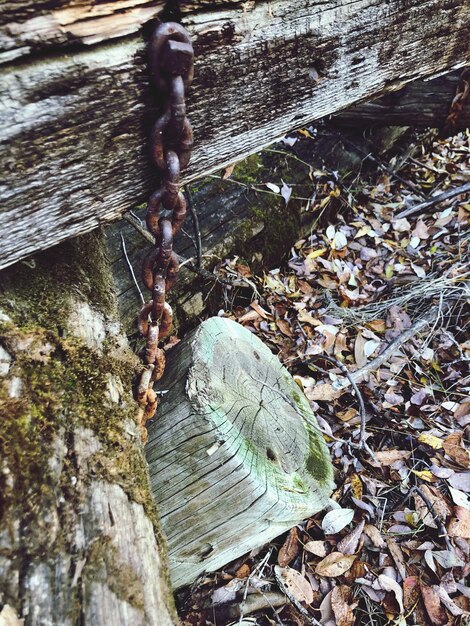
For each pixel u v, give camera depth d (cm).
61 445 100
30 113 100
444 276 326
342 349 296
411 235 373
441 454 253
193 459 160
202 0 113
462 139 474
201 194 316
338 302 334
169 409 165
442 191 416
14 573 79
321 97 172
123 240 253
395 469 247
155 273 128
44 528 87
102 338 133
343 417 266
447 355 296
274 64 144
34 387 106
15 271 129
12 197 109
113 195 129
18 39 92
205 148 146
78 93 104
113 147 118
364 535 223
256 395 189
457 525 226
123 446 111
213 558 183
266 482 163
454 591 207
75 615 79
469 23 205
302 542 218
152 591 91
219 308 307
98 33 100
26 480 90
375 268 354
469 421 266
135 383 135
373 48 175
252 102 147
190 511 165
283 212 337
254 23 129
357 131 397
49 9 93
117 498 100
